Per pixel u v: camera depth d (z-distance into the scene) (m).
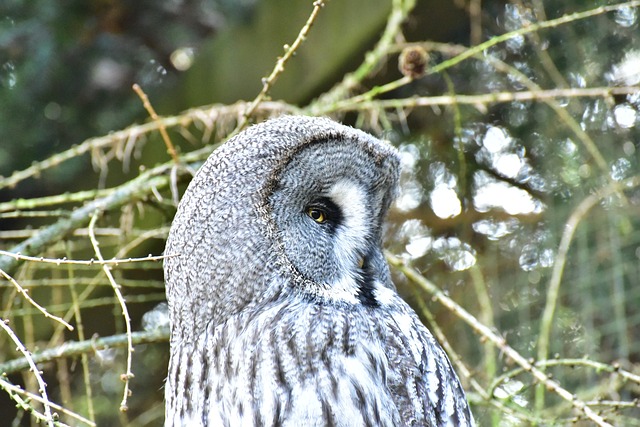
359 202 7.11
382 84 11.16
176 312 6.72
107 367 11.65
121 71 12.14
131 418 11.66
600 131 10.91
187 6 11.88
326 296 6.73
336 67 10.77
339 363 6.29
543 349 8.71
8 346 11.10
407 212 11.50
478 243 11.32
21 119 11.79
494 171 11.43
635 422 8.51
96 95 12.05
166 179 8.73
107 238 10.96
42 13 11.28
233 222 6.53
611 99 8.74
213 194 6.59
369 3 10.57
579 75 10.88
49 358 7.76
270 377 6.21
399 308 7.11
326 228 6.95
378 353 6.47
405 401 6.48
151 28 11.91
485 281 10.98
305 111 9.02
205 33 12.20
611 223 10.60
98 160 9.52
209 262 6.54
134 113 12.05
